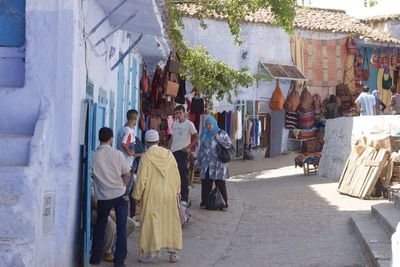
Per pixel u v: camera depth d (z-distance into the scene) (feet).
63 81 24.94
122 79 45.98
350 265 28.94
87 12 28.99
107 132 28.30
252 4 58.03
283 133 89.30
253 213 44.09
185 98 72.02
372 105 66.54
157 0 34.35
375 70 93.56
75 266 26.91
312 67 89.40
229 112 80.94
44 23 25.02
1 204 22.67
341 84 89.81
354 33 90.33
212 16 80.94
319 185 57.98
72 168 25.12
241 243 34.45
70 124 24.91
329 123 66.13
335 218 41.22
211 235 36.52
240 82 74.64
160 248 29.58
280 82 88.22
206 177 45.21
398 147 49.08
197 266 29.40
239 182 66.18
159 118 61.05
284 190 55.88
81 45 27.12
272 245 33.81
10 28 26.32
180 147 42.78
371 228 33.83
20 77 26.30
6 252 22.61
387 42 91.66
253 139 85.76
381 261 25.49
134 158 38.83
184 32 80.23
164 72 58.80
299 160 68.59
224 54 83.71
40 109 24.82
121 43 43.62
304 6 58.75
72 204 25.61
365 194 48.57
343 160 59.82
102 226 28.17
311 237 35.63
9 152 23.77
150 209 29.60
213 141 45.01
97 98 33.12
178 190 30.42
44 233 24.02
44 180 23.79
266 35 86.79
